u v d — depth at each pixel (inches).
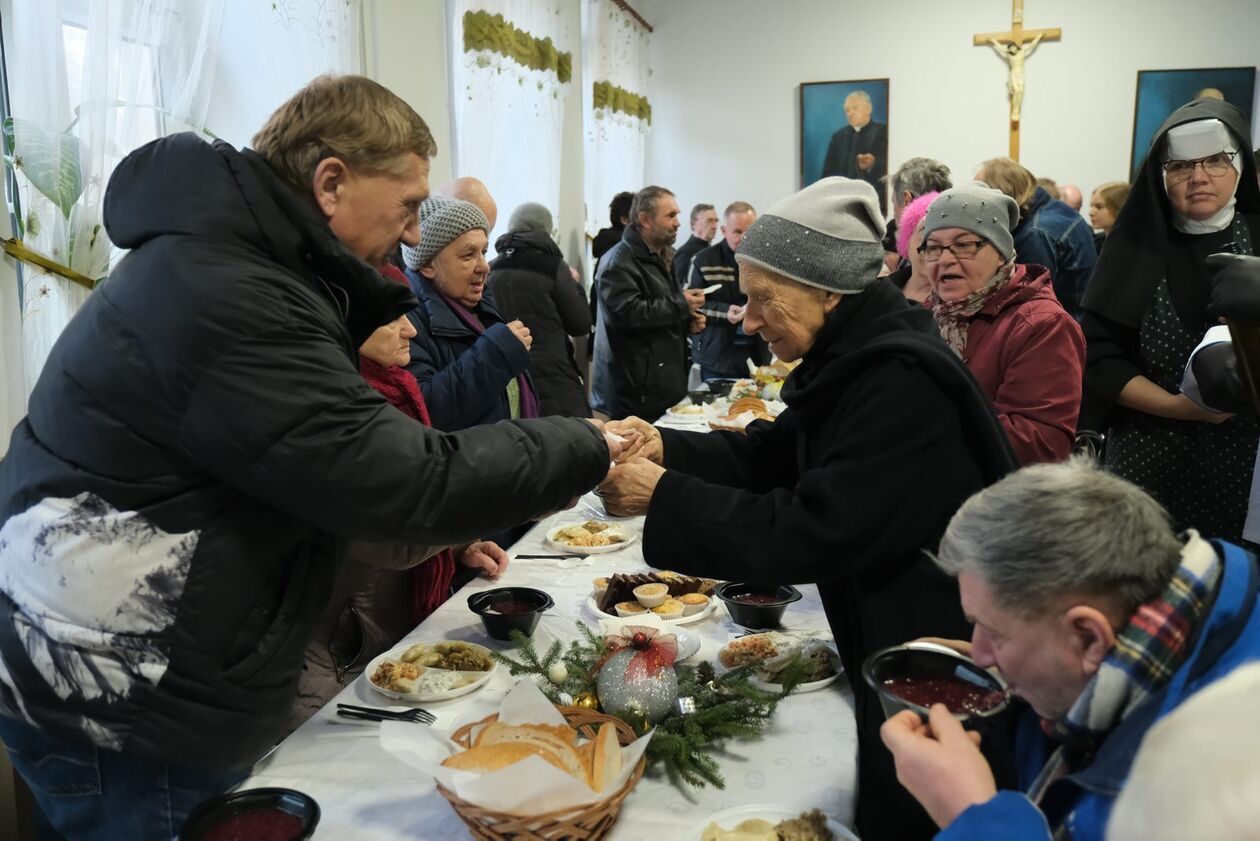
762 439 64.5
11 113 79.7
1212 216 80.4
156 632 42.3
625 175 273.9
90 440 42.1
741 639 57.5
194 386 40.5
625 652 48.9
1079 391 73.1
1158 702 27.7
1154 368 83.1
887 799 46.4
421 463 43.2
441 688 53.2
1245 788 23.6
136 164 43.9
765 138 301.7
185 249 41.6
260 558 44.2
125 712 42.6
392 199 46.6
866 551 47.9
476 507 44.9
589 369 234.4
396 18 143.0
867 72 293.1
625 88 270.5
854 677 52.0
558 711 43.2
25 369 79.9
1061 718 31.0
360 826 41.9
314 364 41.8
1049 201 143.6
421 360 96.1
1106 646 28.3
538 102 200.7
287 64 119.6
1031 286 76.0
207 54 96.0
